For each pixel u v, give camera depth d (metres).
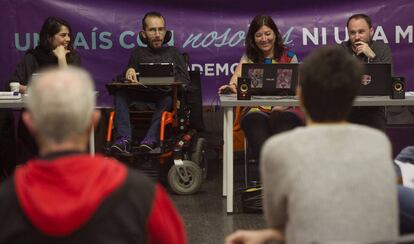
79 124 1.42
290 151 1.56
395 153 5.44
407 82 5.57
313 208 1.51
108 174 1.41
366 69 4.04
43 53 4.91
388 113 5.41
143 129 4.96
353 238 1.50
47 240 1.35
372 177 1.54
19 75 4.86
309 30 5.57
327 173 1.53
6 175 4.95
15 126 5.29
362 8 5.54
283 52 4.71
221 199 4.48
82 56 5.58
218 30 5.58
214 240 3.57
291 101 3.88
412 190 2.11
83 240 1.35
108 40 5.57
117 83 4.63
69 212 1.33
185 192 4.61
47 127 1.40
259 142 4.43
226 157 4.22
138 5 5.57
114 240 1.37
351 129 1.60
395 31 5.54
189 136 4.79
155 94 4.86
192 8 5.57
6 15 5.51
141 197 1.42
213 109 5.63
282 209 1.60
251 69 4.15
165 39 5.16
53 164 1.39
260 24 4.62
